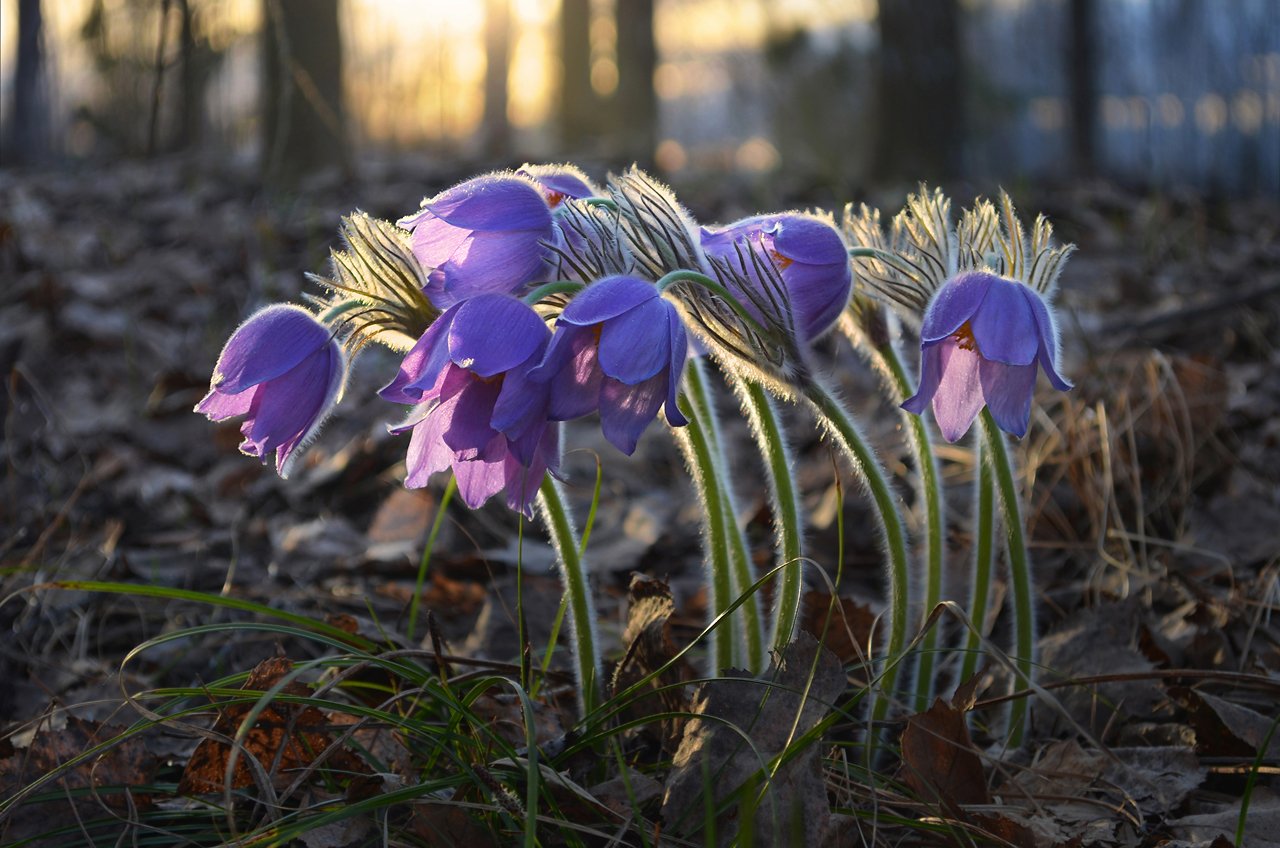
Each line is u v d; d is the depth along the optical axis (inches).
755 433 19.2
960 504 26.6
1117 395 27.3
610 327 15.1
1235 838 16.6
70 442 32.0
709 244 17.1
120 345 40.9
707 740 16.7
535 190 16.6
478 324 15.0
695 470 18.1
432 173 81.6
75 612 23.2
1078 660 20.0
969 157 86.8
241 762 17.5
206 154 96.4
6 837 17.0
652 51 133.8
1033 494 25.4
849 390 35.3
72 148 110.9
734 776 16.4
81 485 25.6
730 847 16.0
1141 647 20.5
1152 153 87.0
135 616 23.5
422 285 17.0
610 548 26.3
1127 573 22.6
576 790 16.2
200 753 17.4
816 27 112.1
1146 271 46.6
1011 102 93.8
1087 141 94.5
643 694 17.6
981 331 15.8
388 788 16.8
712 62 154.6
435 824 16.4
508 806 16.4
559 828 16.8
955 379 16.8
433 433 16.4
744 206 70.6
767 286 16.6
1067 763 18.2
